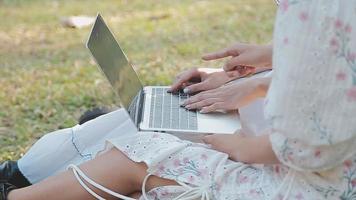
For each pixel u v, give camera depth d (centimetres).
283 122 206
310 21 203
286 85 204
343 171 215
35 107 466
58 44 654
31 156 288
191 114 269
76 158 287
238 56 269
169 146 236
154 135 243
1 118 446
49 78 535
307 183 218
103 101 477
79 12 779
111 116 291
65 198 245
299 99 204
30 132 418
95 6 809
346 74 203
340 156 210
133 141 242
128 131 286
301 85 204
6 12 785
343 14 203
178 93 296
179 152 236
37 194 247
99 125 290
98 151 272
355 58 204
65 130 293
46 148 288
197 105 272
